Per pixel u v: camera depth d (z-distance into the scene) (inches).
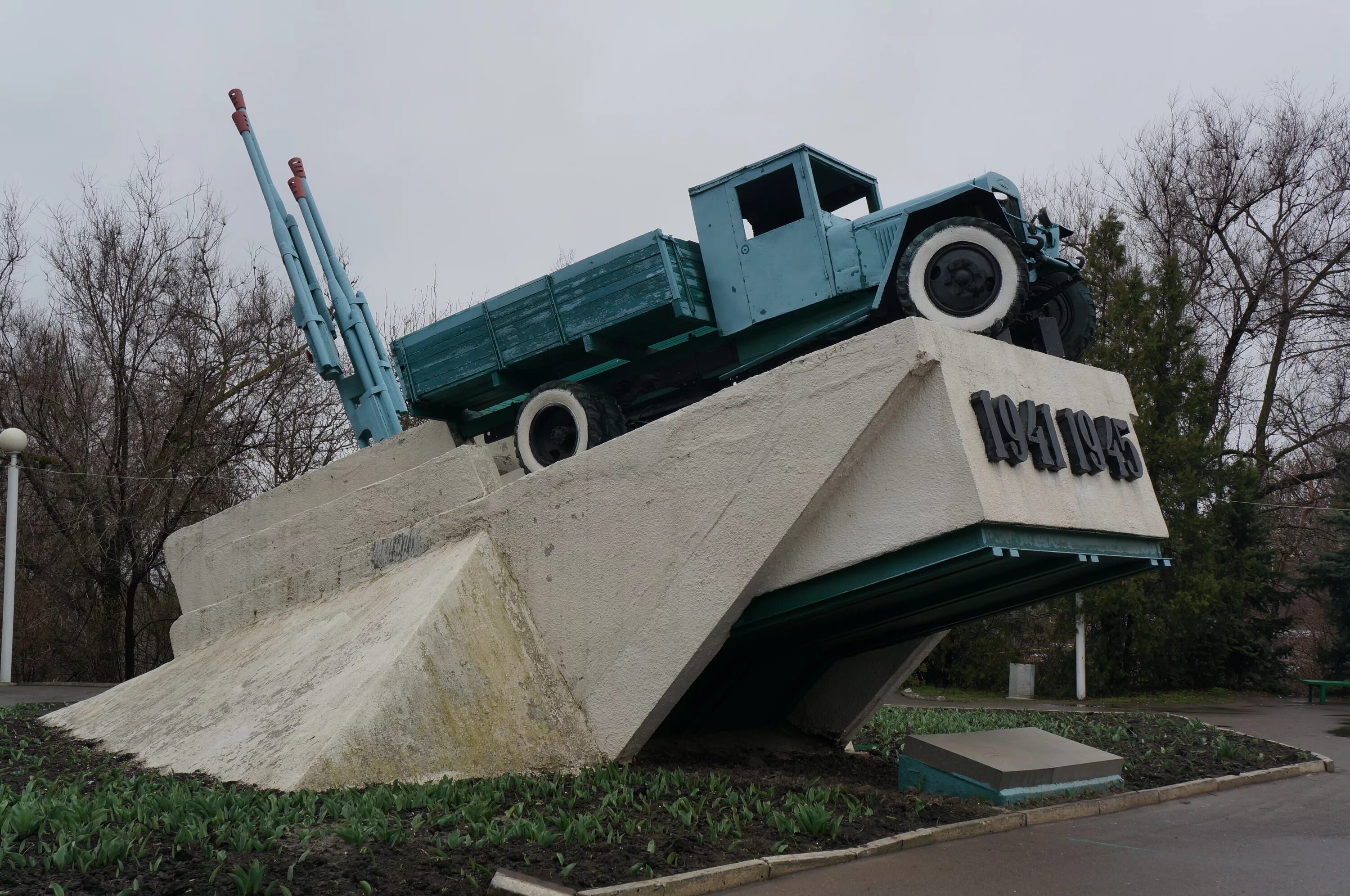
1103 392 373.7
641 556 340.8
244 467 1080.2
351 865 204.1
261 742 319.6
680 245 406.3
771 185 405.1
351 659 340.8
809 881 221.5
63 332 1091.9
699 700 401.1
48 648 1055.0
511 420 517.7
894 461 305.6
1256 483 993.5
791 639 393.7
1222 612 919.7
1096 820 311.3
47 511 1075.3
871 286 376.5
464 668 327.3
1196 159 1179.3
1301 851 265.4
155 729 391.5
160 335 1061.1
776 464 315.9
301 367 1078.4
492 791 276.7
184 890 186.2
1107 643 948.6
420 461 478.0
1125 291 983.6
